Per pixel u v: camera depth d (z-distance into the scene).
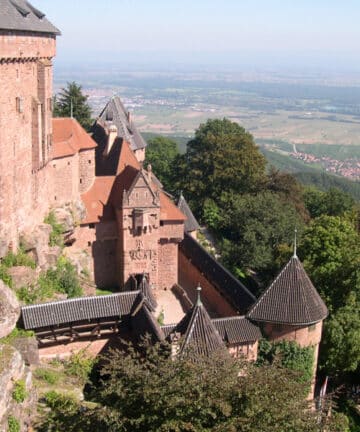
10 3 51.94
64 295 57.53
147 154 136.38
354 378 61.75
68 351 53.81
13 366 39.03
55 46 63.66
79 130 70.94
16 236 54.28
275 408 28.69
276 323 50.91
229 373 30.44
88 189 71.38
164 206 71.56
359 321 54.78
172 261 73.31
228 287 64.56
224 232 104.38
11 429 36.59
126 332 55.41
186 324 42.66
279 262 74.56
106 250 70.75
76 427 33.31
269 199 90.88
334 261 64.44
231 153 106.69
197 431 28.47
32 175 58.53
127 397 30.64
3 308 46.28
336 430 31.23
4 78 49.53
